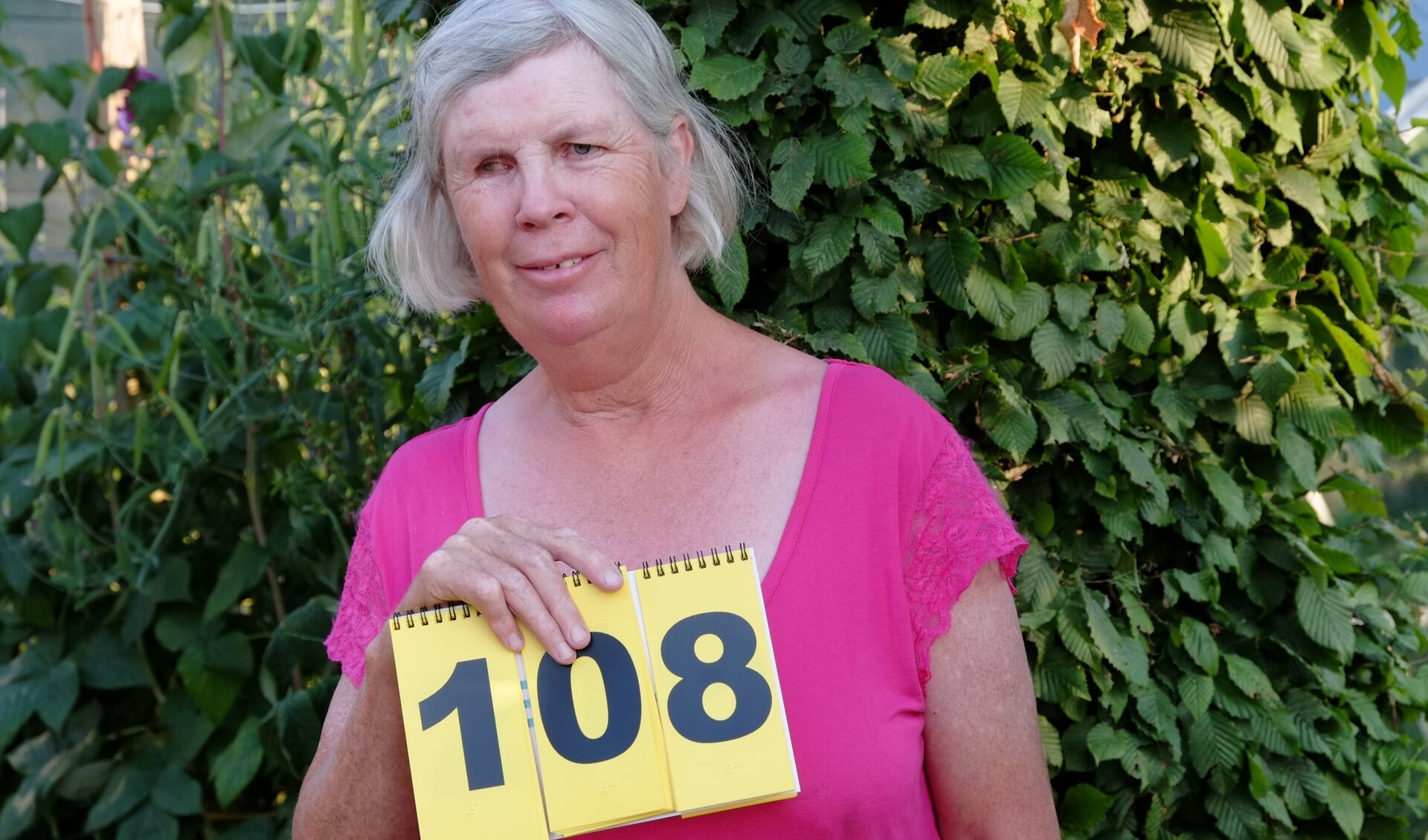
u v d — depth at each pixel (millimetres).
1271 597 2031
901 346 1724
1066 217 1832
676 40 1702
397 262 1356
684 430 1274
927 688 1223
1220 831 1978
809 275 1719
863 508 1214
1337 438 2107
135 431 2750
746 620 1123
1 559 2730
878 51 1733
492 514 1297
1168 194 1975
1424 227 2391
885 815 1158
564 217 1144
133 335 2895
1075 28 1773
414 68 1246
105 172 2689
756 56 1735
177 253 2576
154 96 2660
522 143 1142
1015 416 1790
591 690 1105
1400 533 2395
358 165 2475
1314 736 1980
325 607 2498
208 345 2578
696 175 1313
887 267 1696
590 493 1273
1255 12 1940
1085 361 1850
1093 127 1844
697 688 1104
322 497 2523
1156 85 1919
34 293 2832
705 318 1321
